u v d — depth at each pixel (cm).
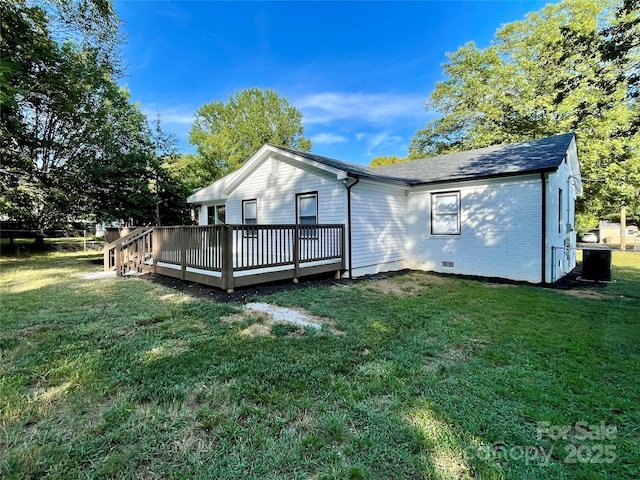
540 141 967
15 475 162
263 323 418
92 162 1266
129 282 708
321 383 257
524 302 538
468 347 338
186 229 673
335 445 187
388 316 448
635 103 1195
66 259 1230
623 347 337
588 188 1381
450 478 163
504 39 1780
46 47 1027
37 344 340
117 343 344
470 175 819
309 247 730
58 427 202
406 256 985
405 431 199
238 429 199
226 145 2673
